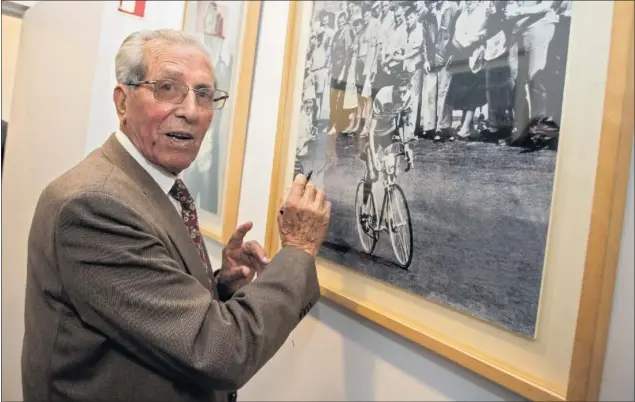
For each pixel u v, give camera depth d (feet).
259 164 4.61
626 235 1.97
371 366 3.36
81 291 2.46
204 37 5.72
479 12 2.56
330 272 3.74
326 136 3.75
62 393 2.74
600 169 1.99
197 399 2.87
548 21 2.24
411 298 2.98
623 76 1.94
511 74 2.39
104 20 6.82
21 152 6.21
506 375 2.35
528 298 2.30
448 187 2.72
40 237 2.67
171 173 3.12
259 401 4.61
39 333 2.79
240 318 2.62
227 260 3.91
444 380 2.81
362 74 3.41
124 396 2.69
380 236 3.21
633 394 1.90
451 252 2.69
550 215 2.21
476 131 2.56
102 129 7.01
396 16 3.12
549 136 2.23
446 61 2.75
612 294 1.98
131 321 2.41
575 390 2.04
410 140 2.97
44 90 6.41
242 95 4.86
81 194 2.47
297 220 3.07
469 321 2.61
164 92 2.91
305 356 4.06
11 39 6.22
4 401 6.23
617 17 1.97
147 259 2.45
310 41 4.00
